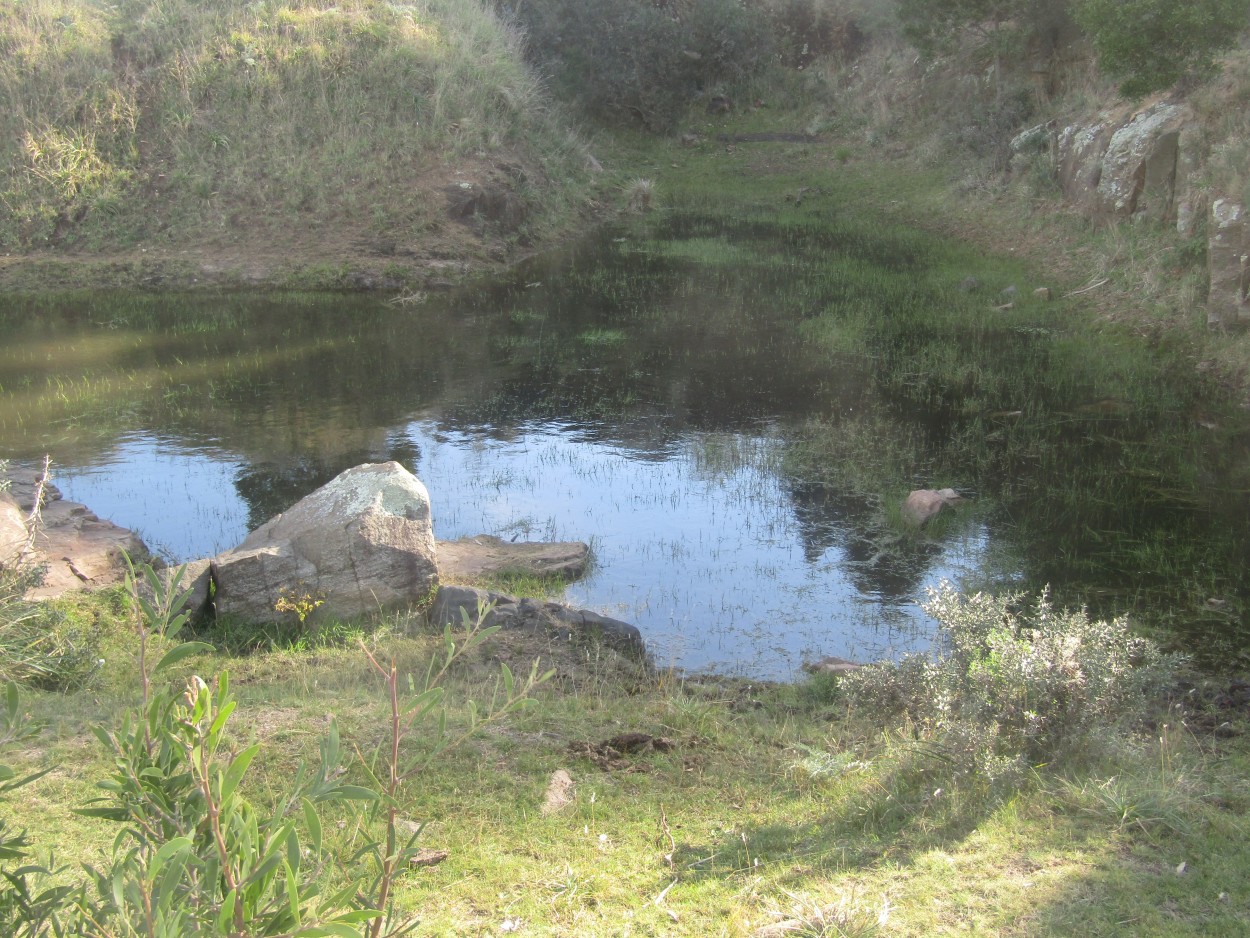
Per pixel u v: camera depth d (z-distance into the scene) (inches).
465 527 432.8
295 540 345.1
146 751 75.9
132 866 76.7
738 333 728.3
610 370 652.1
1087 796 189.2
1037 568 385.1
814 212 1150.3
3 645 268.4
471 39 1175.0
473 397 602.2
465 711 239.8
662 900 160.1
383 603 340.2
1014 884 161.8
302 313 797.9
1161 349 649.6
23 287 863.7
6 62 1035.9
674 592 374.3
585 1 1408.7
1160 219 783.1
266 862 70.1
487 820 185.3
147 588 331.3
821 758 220.4
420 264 901.8
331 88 1048.8
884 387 608.4
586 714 250.1
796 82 1483.8
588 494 467.5
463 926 151.3
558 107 1315.2
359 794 80.0
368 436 538.9
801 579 383.9
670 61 1445.6
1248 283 618.2
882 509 444.8
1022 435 527.8
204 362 667.4
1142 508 439.5
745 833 184.9
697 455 510.6
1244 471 478.0
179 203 960.3
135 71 1051.3
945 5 1139.3
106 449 515.8
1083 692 211.2
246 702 245.9
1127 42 777.6
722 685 304.8
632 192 1170.0
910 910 154.8
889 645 336.8
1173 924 150.9
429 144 1018.1
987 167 1072.8
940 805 189.6
